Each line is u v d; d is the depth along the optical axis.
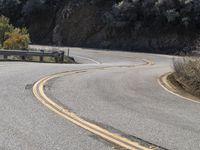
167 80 16.16
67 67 20.45
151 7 46.62
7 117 7.89
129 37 47.34
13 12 63.00
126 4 48.47
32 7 60.09
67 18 55.84
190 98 11.90
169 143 6.54
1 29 36.16
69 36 54.38
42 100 9.88
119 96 11.27
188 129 7.55
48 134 6.77
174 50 42.16
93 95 11.13
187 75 14.86
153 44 44.53
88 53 40.66
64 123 7.59
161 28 45.16
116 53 41.16
